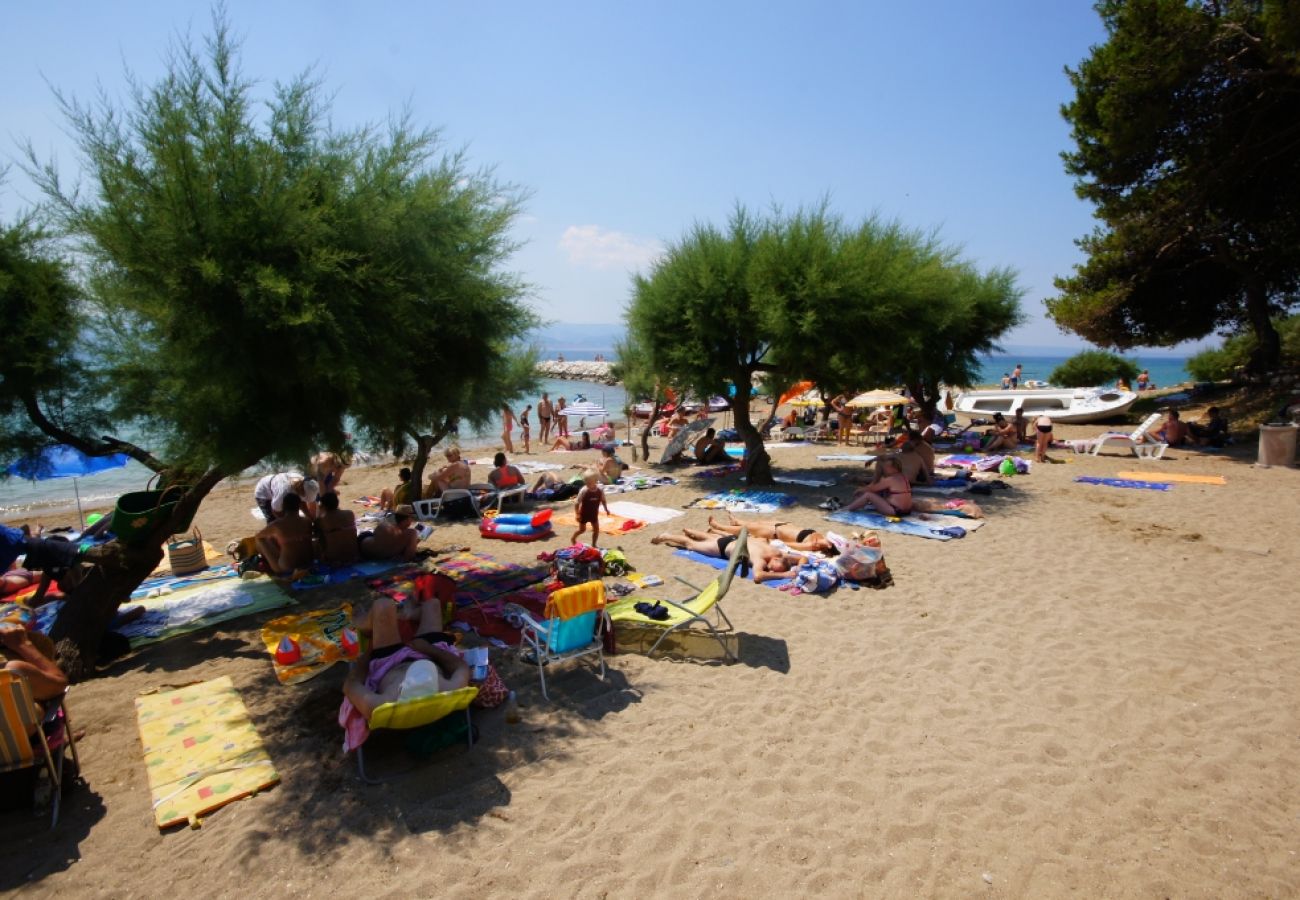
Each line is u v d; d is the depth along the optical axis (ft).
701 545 29.68
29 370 18.53
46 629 20.88
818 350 42.78
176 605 24.38
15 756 12.54
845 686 17.81
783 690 17.61
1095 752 14.67
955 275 55.67
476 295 23.22
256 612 23.61
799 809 12.90
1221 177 60.54
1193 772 13.89
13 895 11.16
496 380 38.14
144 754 14.98
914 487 44.16
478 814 12.88
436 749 14.87
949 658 19.31
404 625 17.52
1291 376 71.00
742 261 44.37
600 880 11.17
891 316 42.27
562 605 17.06
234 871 11.55
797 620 22.18
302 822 12.71
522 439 89.35
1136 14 56.59
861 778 13.84
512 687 17.93
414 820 12.72
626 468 55.47
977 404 87.15
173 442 18.61
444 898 10.84
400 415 23.20
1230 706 16.40
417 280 20.22
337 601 24.57
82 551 20.48
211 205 16.08
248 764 14.43
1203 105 59.26
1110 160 65.87
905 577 26.25
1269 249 70.54
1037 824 12.43
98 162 16.84
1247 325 86.07
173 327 16.60
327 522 28.22
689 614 20.22
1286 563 26.78
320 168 18.47
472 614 22.41
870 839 12.07
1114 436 56.44
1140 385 121.08
